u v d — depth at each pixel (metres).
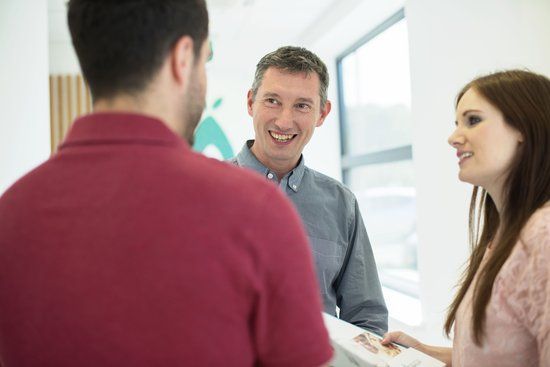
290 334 0.51
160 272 0.47
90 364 0.48
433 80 2.78
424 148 2.90
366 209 4.64
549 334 0.79
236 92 4.98
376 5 3.55
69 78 4.42
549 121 0.92
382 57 4.16
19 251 0.51
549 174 0.92
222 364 0.49
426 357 1.00
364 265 1.53
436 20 2.73
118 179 0.50
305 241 0.54
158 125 0.52
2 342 0.53
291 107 1.40
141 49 0.52
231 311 0.49
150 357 0.47
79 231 0.49
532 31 2.14
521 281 0.85
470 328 0.95
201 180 0.50
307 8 3.94
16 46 2.40
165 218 0.48
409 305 3.49
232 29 4.31
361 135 4.68
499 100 0.94
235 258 0.48
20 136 2.40
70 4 0.55
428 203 2.87
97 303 0.48
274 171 1.50
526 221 0.89
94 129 0.53
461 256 2.57
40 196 0.52
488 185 1.01
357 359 0.97
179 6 0.54
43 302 0.49
